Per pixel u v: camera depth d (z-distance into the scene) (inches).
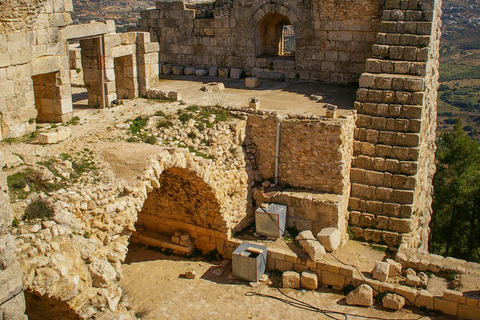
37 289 419.5
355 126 797.2
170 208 789.9
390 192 774.5
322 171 765.3
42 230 457.4
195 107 814.5
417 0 810.2
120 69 895.7
